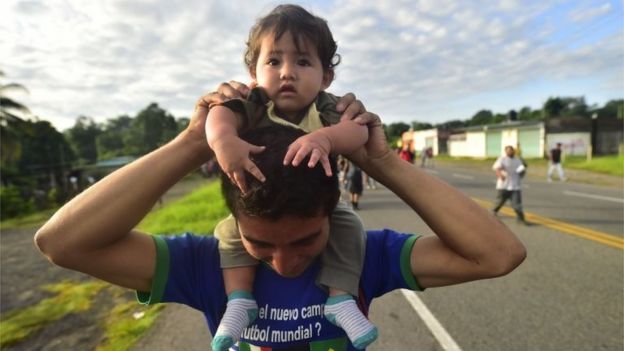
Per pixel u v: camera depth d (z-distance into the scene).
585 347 3.51
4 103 32.50
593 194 13.61
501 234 1.29
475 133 44.16
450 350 3.55
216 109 1.16
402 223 9.37
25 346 4.31
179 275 1.37
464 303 4.51
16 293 6.24
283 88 1.33
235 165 1.03
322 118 1.30
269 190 1.03
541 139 33.94
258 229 1.10
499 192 8.99
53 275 7.30
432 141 58.03
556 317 4.08
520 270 5.51
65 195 30.94
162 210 15.26
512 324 3.97
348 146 1.13
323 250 1.35
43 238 1.20
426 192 1.31
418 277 1.42
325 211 1.12
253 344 1.33
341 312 1.26
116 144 85.25
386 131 1.39
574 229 7.96
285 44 1.35
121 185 1.21
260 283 1.35
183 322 4.44
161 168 1.23
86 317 4.97
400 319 4.19
